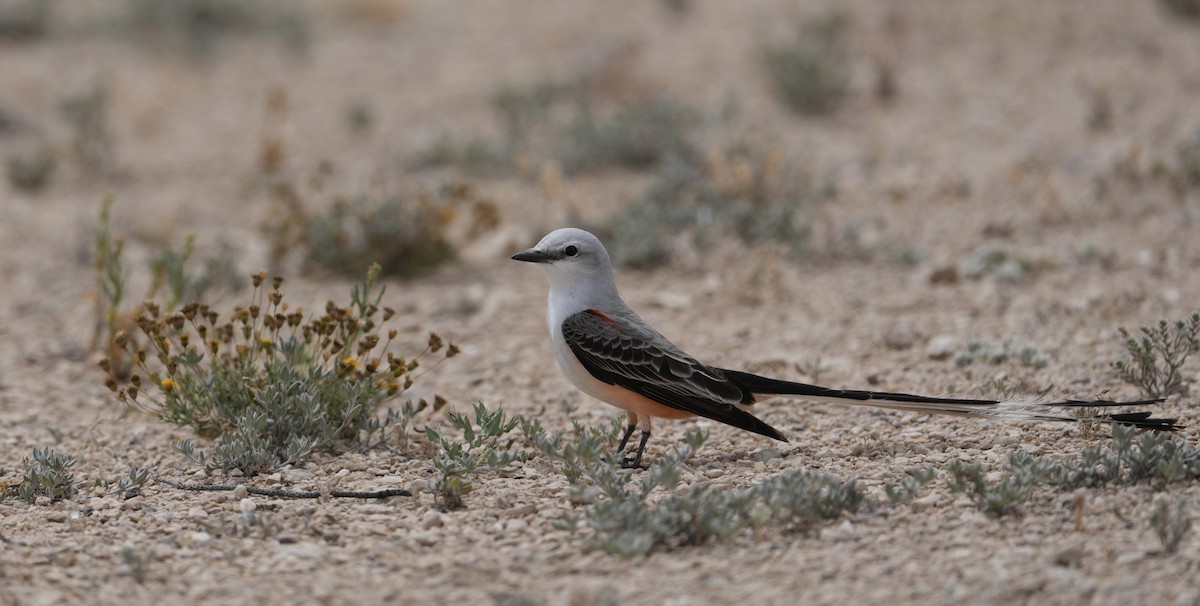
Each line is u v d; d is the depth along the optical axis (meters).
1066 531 12.24
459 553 12.52
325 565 12.38
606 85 39.19
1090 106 34.06
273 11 49.31
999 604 10.86
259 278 16.16
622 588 11.49
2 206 30.97
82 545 12.89
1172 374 16.62
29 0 48.69
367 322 16.42
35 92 40.28
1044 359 18.39
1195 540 11.73
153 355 20.67
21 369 20.33
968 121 34.34
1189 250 23.64
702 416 14.67
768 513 12.66
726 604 11.12
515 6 50.75
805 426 16.64
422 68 43.81
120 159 34.84
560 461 15.19
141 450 16.30
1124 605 10.66
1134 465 13.26
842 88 36.31
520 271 26.30
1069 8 42.12
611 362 14.89
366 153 35.16
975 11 42.84
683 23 45.50
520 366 20.05
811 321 21.81
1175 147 29.75
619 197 29.59
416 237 25.48
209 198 31.59
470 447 15.53
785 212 26.47
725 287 23.89
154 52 45.38
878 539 12.34
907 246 25.67
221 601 11.61
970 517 12.70
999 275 23.22
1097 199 27.28
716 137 34.09
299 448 14.95
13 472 15.55
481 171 33.28
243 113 39.38
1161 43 38.72
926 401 14.53
